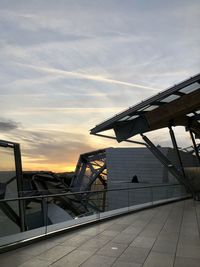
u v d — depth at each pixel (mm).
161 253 6539
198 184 25672
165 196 19094
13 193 20484
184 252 6629
